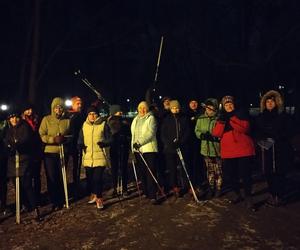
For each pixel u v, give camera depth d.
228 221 5.76
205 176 8.65
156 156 7.14
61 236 5.43
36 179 6.93
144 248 4.89
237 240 5.04
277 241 4.97
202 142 7.07
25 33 14.98
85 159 6.64
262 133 6.45
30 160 6.16
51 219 6.19
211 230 5.42
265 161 6.50
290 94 20.95
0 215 6.50
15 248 5.08
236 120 6.20
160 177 7.71
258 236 5.16
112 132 7.45
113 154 7.50
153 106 7.87
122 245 5.02
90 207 6.77
